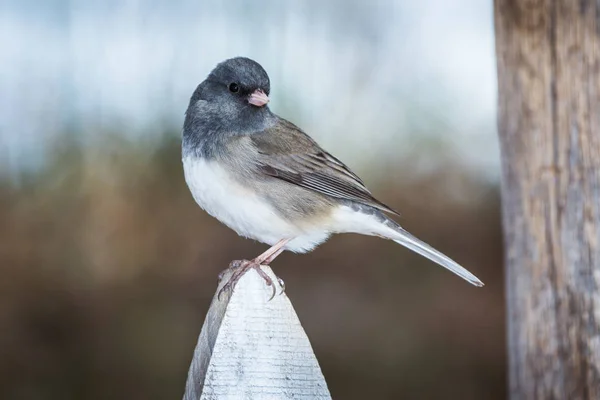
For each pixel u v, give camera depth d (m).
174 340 11.96
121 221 13.95
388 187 14.80
